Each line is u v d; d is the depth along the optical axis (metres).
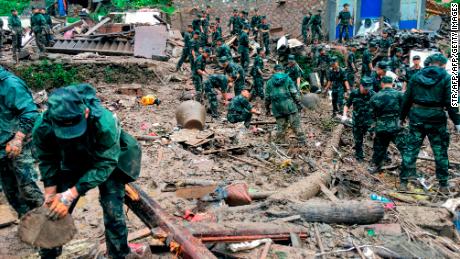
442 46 20.38
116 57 17.81
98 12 27.00
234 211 5.41
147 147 8.56
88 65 16.80
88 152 3.33
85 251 4.55
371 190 7.45
